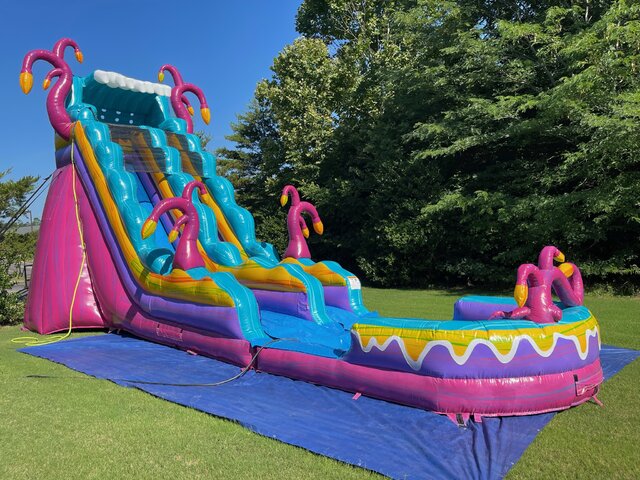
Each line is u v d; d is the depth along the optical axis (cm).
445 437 401
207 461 365
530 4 1462
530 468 348
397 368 476
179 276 695
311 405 482
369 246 1673
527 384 435
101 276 830
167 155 883
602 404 468
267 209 2241
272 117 2995
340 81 2066
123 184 795
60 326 844
